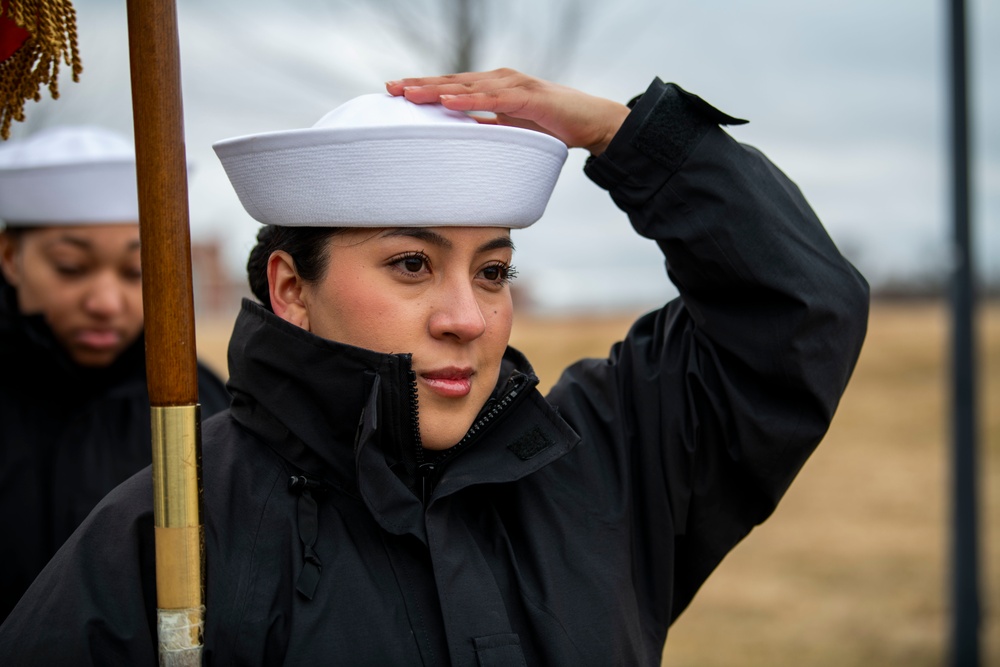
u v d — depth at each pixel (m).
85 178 2.74
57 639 1.50
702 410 1.90
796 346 1.83
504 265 1.76
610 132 1.92
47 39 1.60
